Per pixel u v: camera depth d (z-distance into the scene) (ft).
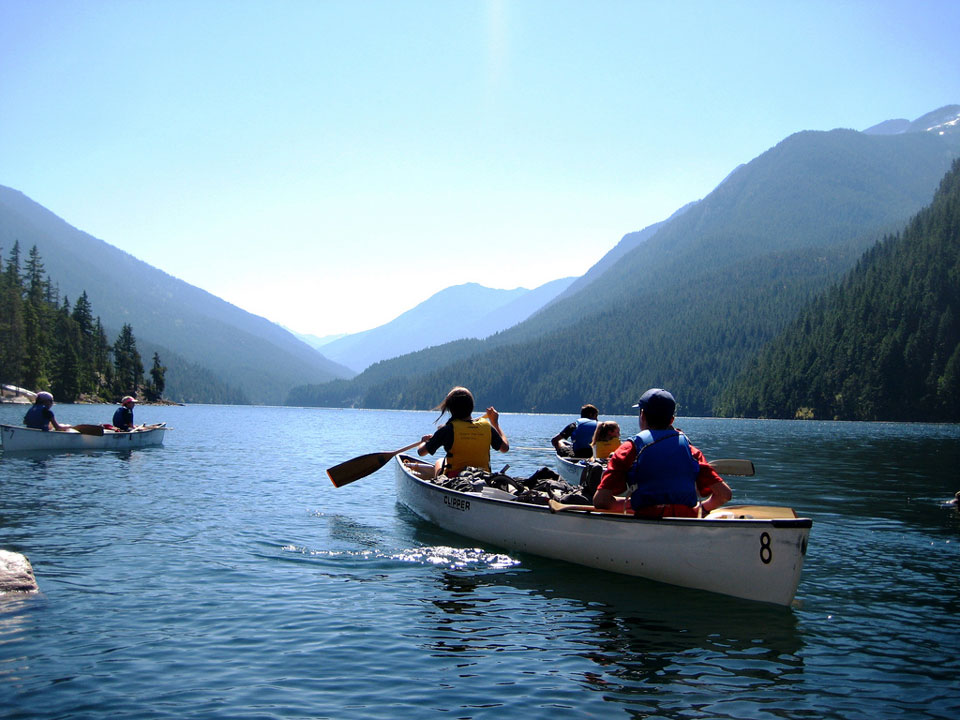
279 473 55.47
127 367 429.79
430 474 39.17
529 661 16.49
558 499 27.53
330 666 16.01
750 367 499.51
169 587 21.97
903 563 26.35
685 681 15.40
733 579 20.93
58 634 17.62
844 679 15.57
